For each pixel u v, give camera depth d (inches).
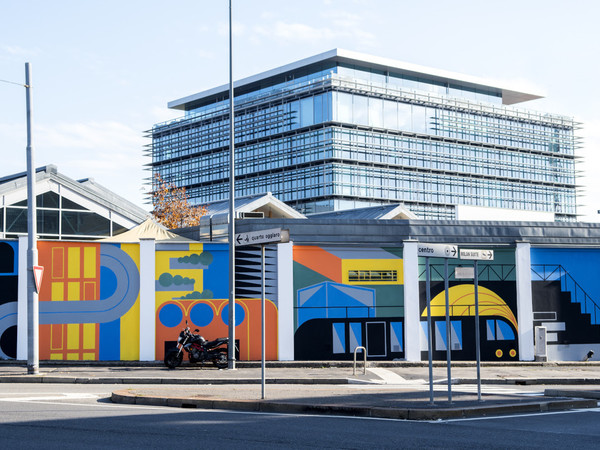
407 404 567.5
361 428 474.9
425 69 4909.0
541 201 5359.3
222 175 4899.1
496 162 5128.0
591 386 844.0
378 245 1098.1
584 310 1179.3
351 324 1080.8
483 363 1072.2
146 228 1160.2
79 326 1018.7
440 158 4832.7
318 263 1079.6
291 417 528.4
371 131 4520.2
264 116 4714.6
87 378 824.9
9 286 1015.0
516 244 1143.6
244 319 1051.9
